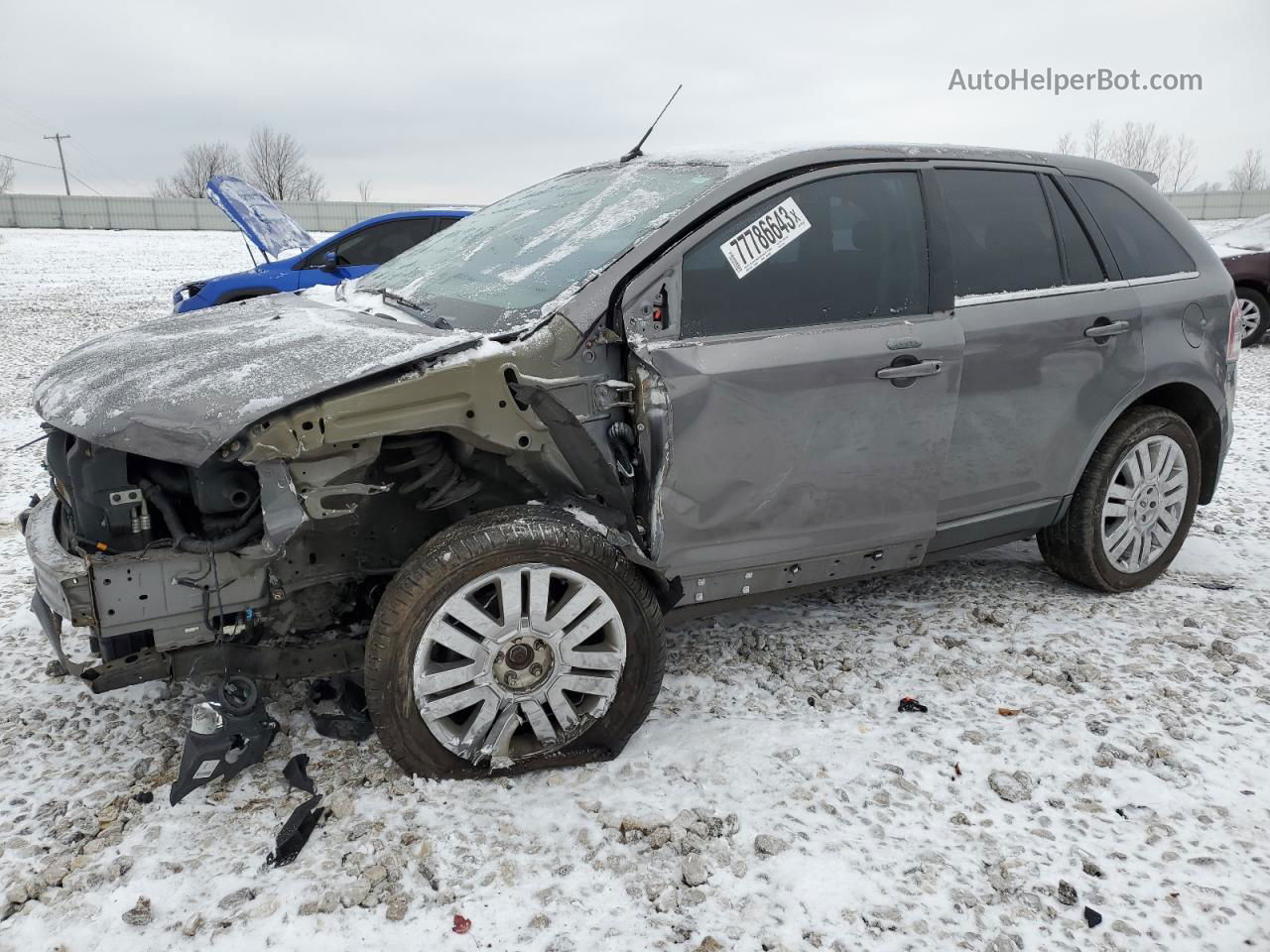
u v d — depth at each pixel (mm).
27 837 2486
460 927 2191
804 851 2463
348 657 2807
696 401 2803
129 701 3184
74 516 2553
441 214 10359
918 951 2146
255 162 73625
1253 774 2811
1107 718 3105
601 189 3482
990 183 3555
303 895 2283
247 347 2756
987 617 3844
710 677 3365
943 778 2787
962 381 3299
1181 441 4039
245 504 2549
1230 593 4133
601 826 2551
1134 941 2182
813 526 3141
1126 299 3766
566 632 2693
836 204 3168
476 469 2861
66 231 44312
